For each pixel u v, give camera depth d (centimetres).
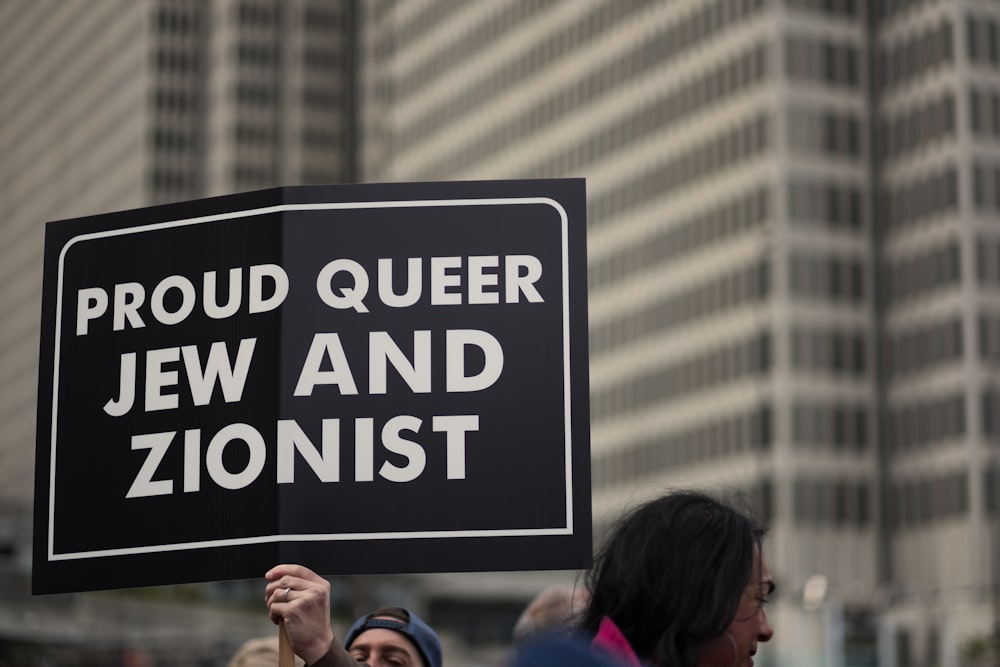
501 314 674
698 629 505
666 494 534
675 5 14150
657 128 14212
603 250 14712
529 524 661
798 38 13062
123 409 691
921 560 12275
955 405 12194
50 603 8581
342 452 667
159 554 678
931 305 12469
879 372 12756
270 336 678
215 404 680
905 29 12925
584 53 15300
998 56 12631
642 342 14088
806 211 12825
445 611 12825
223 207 692
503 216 679
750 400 12812
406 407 669
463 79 17062
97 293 702
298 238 682
